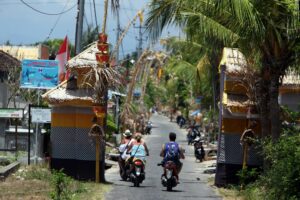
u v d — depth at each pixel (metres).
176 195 25.38
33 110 30.58
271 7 22.72
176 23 25.19
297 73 25.53
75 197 22.59
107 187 26.94
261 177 22.12
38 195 22.28
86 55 28.30
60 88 28.33
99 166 28.61
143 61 60.59
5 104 48.41
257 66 26.11
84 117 28.56
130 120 61.94
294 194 19.08
